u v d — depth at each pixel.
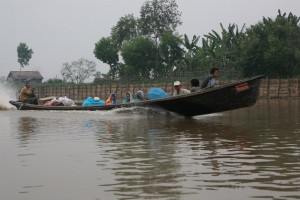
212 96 11.25
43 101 18.86
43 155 5.29
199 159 4.85
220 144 6.06
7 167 4.54
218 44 46.06
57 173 4.21
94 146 6.03
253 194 3.31
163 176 3.99
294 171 4.12
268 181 3.72
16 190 3.58
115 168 4.41
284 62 37.88
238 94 11.15
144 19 64.69
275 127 8.52
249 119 10.93
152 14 64.38
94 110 13.87
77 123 10.15
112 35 69.56
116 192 3.45
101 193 3.43
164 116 12.33
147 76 56.41
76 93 55.94
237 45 43.78
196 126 9.05
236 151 5.39
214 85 12.11
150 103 12.16
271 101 27.08
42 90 63.47
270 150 5.43
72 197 3.34
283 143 6.07
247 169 4.25
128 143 6.30
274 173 4.04
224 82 37.28
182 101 11.59
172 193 3.38
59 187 3.65
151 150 5.57
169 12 64.31
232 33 45.66
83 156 5.18
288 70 38.62
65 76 89.75
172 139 6.72
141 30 65.69
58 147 5.98
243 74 40.59
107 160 4.88
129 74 60.50
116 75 63.78
